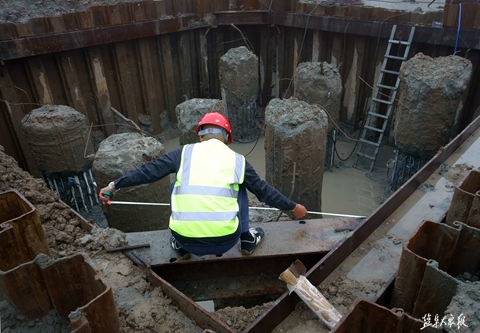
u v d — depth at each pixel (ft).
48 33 21.90
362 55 25.64
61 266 6.59
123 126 27.66
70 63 23.84
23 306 6.88
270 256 9.19
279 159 15.33
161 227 15.38
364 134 25.59
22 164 23.24
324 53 28.07
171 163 8.05
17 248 7.80
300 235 9.75
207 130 8.41
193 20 28.60
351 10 25.02
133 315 7.67
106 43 24.70
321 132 15.19
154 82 28.68
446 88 17.13
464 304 5.86
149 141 14.90
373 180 23.89
